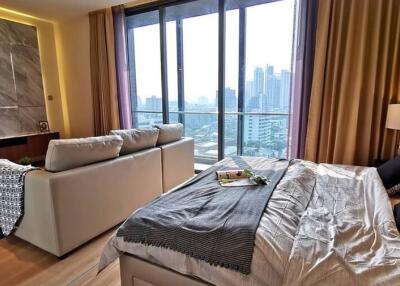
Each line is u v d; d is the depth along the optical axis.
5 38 4.23
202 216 1.33
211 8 3.89
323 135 3.05
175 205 1.48
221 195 1.61
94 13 4.37
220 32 3.69
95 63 4.59
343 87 2.81
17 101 4.47
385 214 1.27
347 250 1.03
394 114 2.41
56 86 5.13
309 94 3.10
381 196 1.48
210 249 1.14
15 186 1.91
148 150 2.64
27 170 1.89
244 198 1.53
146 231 1.29
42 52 4.83
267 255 1.05
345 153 2.93
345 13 2.75
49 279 1.70
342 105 2.85
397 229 1.18
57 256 1.88
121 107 4.49
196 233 1.20
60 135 5.24
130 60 4.61
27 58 4.56
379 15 2.56
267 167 2.20
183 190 1.71
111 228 2.29
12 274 1.75
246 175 1.94
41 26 4.78
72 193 1.86
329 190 1.68
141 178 2.52
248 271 1.05
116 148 2.23
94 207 2.05
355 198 1.56
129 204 2.40
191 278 1.19
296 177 1.83
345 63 2.78
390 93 2.68
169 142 3.12
